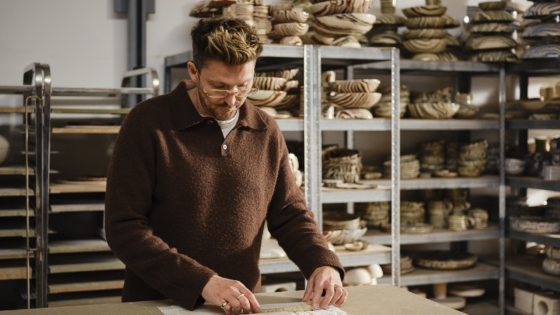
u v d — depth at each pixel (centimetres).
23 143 276
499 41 317
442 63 313
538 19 319
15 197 266
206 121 142
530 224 317
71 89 242
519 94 373
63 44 286
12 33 277
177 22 307
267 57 271
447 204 336
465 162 329
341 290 136
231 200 142
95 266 239
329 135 336
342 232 269
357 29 274
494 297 359
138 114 139
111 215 132
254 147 148
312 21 284
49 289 235
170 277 126
